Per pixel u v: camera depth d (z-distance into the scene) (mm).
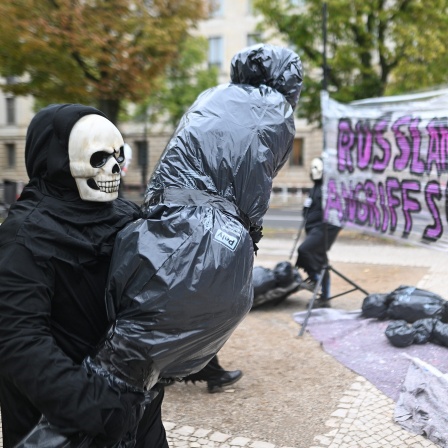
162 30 12570
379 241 12000
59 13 11508
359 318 5508
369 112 5309
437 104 4516
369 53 14750
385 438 3230
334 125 5844
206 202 1785
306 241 6266
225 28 33219
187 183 1906
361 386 3988
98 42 11547
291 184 32844
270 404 3730
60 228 1606
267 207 2021
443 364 4164
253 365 4484
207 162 1928
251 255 1762
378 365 4277
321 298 6324
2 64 12828
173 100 25219
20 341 1458
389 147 5074
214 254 1622
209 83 25812
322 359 4574
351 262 9266
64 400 1450
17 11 11305
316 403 3736
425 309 4953
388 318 5277
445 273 7996
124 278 1589
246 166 1938
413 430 3299
